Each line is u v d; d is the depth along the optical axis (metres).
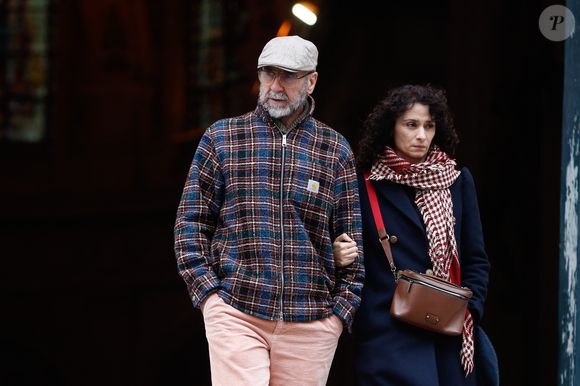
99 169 62.31
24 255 61.34
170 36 64.31
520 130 38.75
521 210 39.16
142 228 62.41
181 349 63.53
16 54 64.00
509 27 38.53
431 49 50.09
